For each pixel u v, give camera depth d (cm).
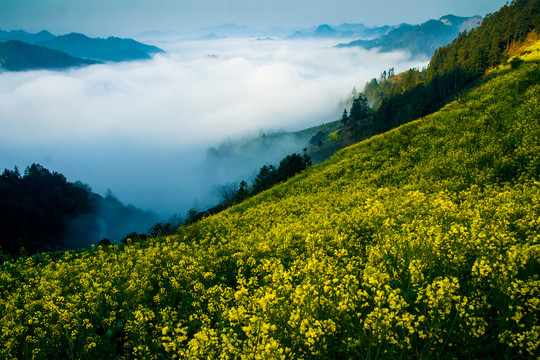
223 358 372
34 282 1177
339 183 3325
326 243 1069
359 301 493
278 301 472
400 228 872
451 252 568
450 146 3000
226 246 1470
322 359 405
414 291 523
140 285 939
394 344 393
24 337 708
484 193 1550
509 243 636
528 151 1992
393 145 3866
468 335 414
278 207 2855
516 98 3353
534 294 455
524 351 416
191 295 885
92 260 1520
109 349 669
